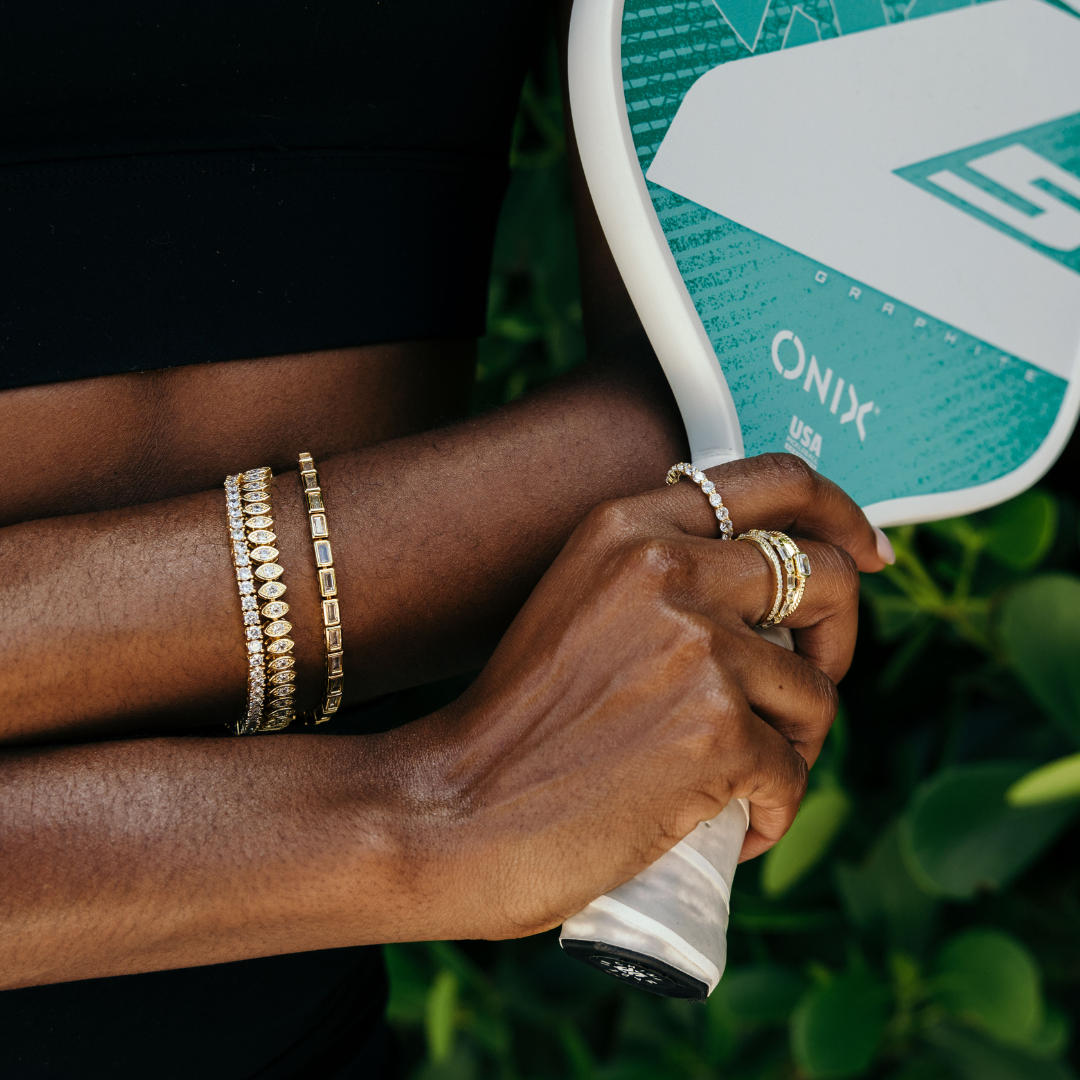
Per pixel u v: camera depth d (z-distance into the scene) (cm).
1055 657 112
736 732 52
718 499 59
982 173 73
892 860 128
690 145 63
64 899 50
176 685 56
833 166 68
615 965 56
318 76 58
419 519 58
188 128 56
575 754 53
